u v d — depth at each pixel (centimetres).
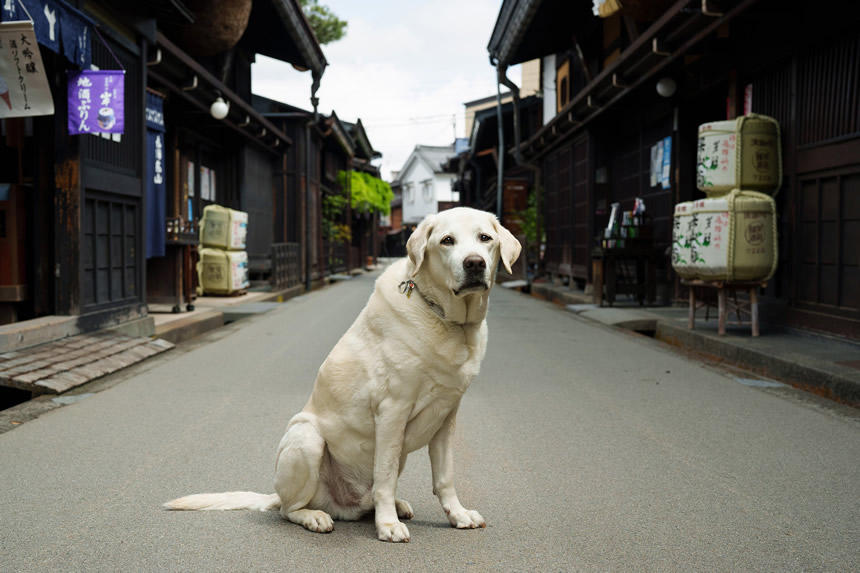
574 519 319
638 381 655
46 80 617
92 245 795
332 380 291
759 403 563
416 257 267
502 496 351
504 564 269
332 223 2909
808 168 797
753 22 911
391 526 286
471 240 266
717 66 1038
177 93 1195
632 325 1055
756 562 273
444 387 280
